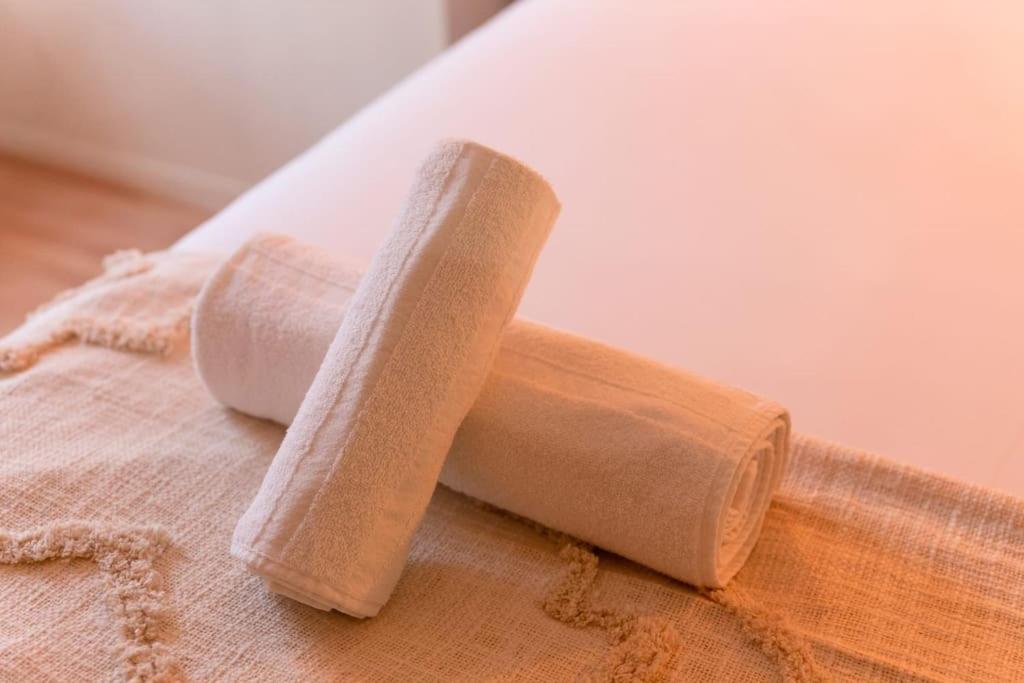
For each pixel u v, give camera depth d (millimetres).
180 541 1065
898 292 1272
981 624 1029
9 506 1079
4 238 2455
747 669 1003
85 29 2588
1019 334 1230
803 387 1184
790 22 1734
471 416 1065
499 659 1004
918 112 1511
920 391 1181
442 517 1098
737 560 1062
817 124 1493
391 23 2301
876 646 1016
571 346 1084
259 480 1112
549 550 1076
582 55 1656
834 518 1094
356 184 1414
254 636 1011
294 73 2449
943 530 1083
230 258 1150
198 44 2498
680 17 1769
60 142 2791
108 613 1018
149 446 1135
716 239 1333
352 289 1123
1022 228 1346
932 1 1779
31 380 1187
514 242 1051
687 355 1210
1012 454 1134
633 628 1020
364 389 1023
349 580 1008
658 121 1505
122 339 1220
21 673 981
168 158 2695
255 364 1127
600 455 1039
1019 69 1586
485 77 1600
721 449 1026
